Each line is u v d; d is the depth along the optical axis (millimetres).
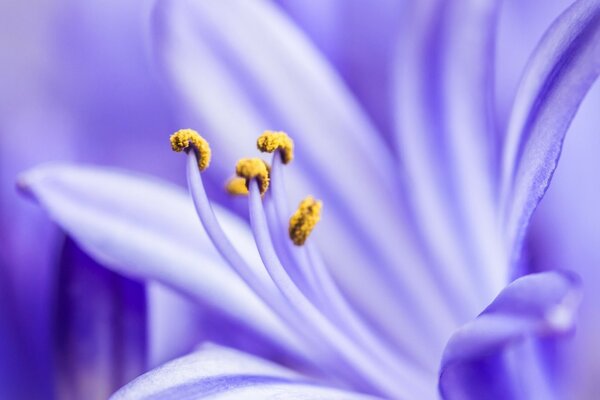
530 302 118
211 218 133
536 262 148
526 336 119
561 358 137
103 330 141
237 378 128
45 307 149
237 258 134
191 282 140
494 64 145
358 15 158
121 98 165
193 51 149
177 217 142
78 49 167
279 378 130
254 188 132
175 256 141
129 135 165
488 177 143
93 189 143
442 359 123
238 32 150
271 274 133
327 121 149
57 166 144
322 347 136
